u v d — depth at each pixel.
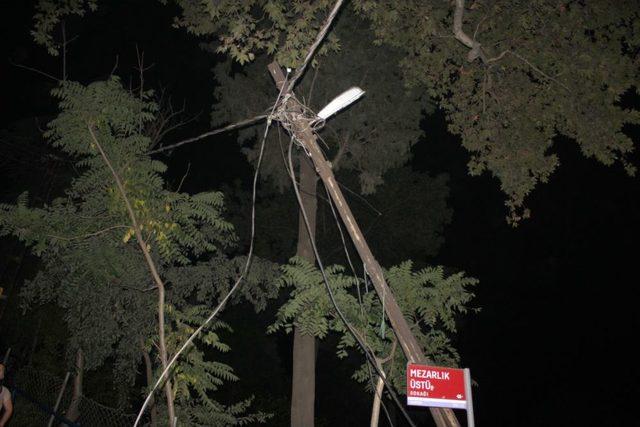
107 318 9.28
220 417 9.33
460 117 14.71
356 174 22.45
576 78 13.55
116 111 8.66
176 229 9.04
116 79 8.90
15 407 11.57
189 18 14.62
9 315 14.01
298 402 15.06
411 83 15.24
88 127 8.51
